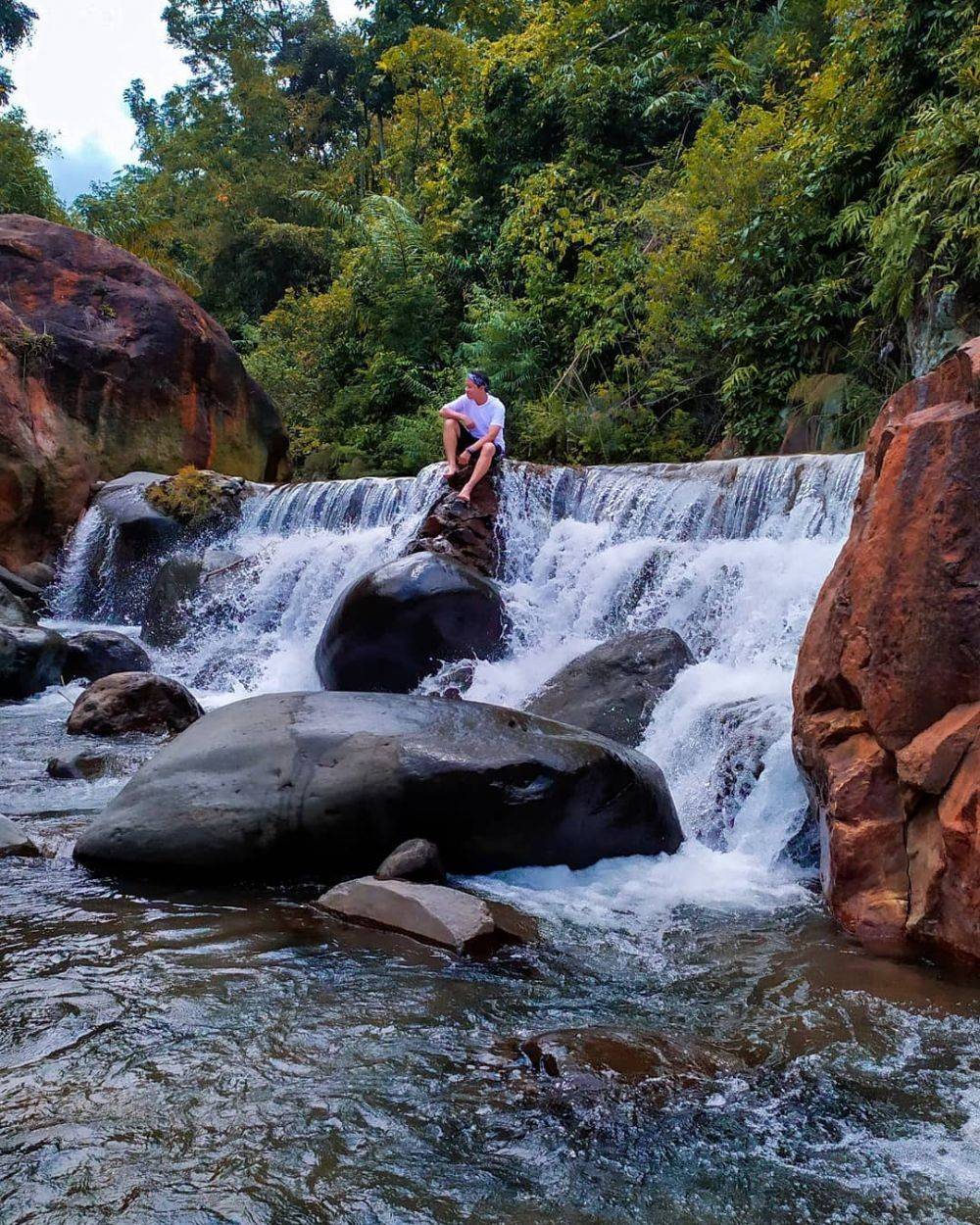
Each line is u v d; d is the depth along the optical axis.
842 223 11.63
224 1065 2.47
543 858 4.23
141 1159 2.07
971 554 3.42
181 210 36.53
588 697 5.98
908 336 10.67
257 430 15.88
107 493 12.98
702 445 13.55
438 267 19.52
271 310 31.34
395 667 7.30
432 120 24.23
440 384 18.00
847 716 3.84
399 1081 2.42
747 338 12.48
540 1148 2.15
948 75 10.77
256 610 10.02
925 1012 2.86
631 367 14.75
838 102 11.95
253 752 4.29
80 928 3.42
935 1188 2.04
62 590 12.54
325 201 23.34
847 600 3.86
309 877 4.09
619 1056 2.50
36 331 13.55
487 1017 2.81
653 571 7.60
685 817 4.91
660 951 3.38
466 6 23.66
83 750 6.22
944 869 3.27
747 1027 2.78
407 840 4.09
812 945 3.41
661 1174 2.06
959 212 9.75
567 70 17.64
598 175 17.41
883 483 3.75
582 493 9.17
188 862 4.01
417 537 8.50
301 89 38.22
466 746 4.24
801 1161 2.12
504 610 7.53
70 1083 2.37
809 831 4.41
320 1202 1.94
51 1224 1.84
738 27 17.09
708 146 13.20
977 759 3.22
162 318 14.59
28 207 25.31
